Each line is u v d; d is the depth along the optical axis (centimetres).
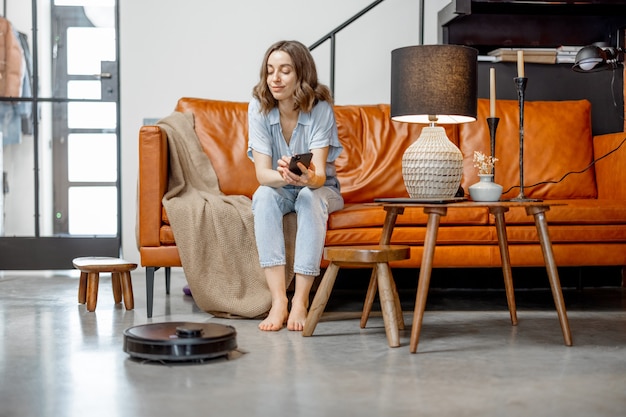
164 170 304
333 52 439
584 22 441
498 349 232
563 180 364
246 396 177
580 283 388
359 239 294
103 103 472
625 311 312
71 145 473
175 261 295
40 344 241
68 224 475
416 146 253
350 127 360
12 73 468
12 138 470
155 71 466
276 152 291
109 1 471
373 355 223
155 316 298
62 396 178
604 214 305
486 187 253
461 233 300
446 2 468
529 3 413
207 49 468
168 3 466
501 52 400
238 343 241
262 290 288
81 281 329
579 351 230
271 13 470
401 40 472
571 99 408
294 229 288
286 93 278
